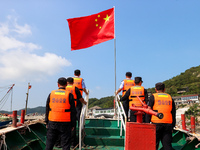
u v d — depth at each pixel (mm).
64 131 3436
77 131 5258
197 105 108000
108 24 7398
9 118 24125
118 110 6047
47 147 3418
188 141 4375
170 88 171625
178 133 5074
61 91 3594
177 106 122562
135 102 4855
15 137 4199
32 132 4891
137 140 2537
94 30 7445
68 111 3516
